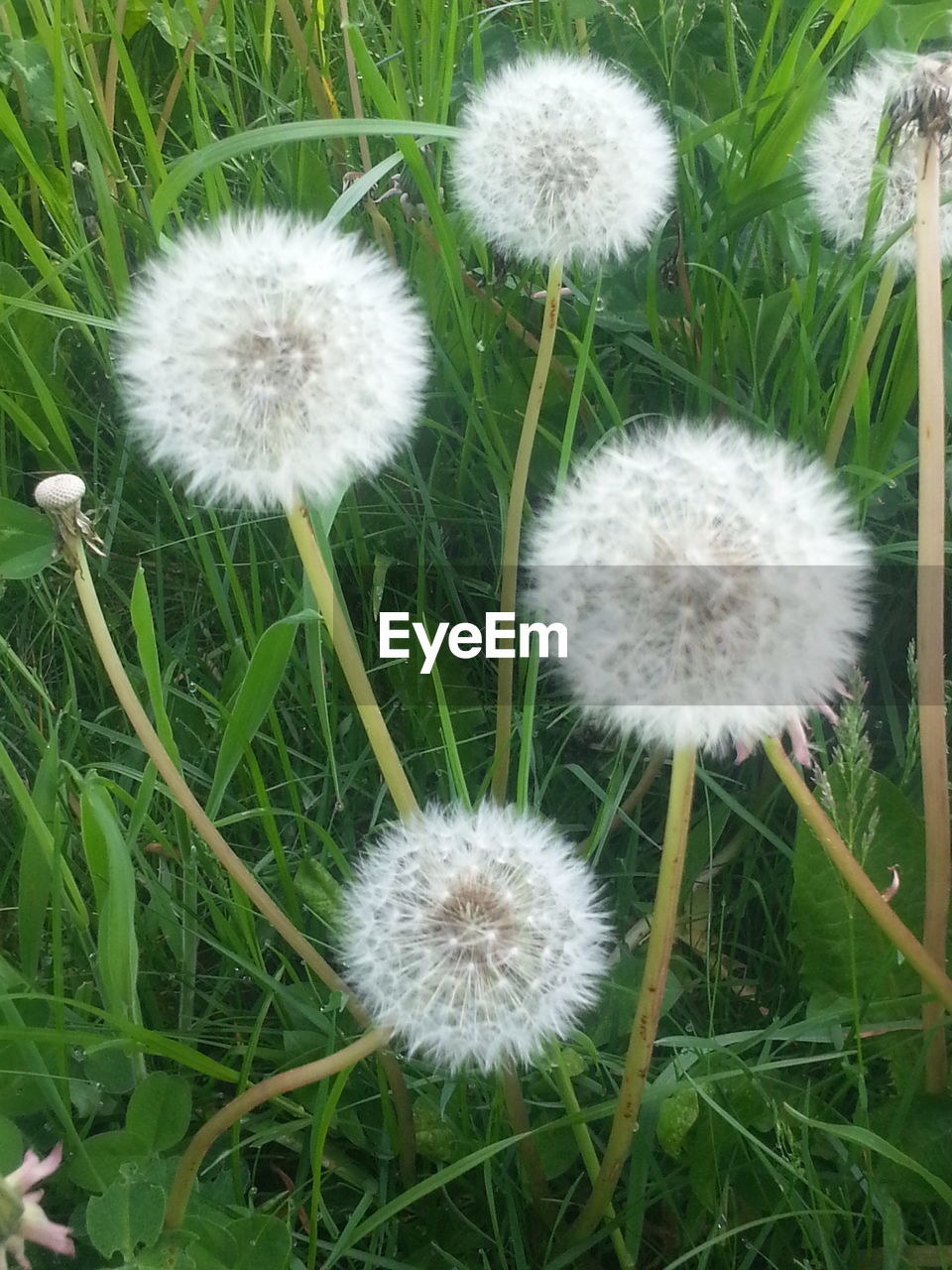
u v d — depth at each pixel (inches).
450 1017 7.1
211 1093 9.4
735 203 12.3
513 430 13.1
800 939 9.4
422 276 13.1
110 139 13.9
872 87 11.5
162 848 10.4
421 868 7.4
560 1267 8.6
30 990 8.6
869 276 12.6
